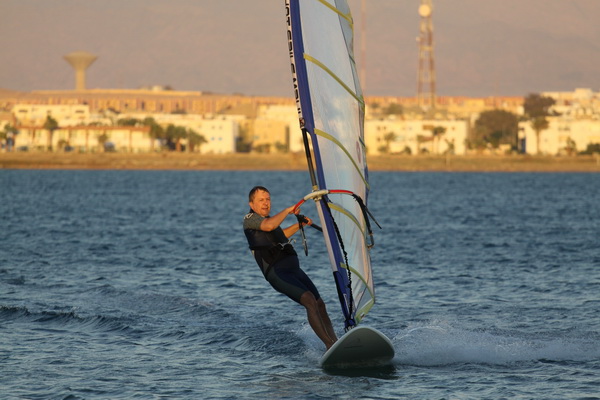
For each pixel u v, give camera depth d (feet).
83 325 115.55
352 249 95.25
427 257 210.79
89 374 91.09
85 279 163.12
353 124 98.12
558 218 388.78
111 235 280.51
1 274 170.19
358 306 95.04
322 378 89.20
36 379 88.89
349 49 99.66
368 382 87.51
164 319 119.75
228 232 297.94
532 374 89.45
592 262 196.34
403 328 113.29
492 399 81.20
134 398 82.48
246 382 88.07
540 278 166.40
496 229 317.01
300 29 93.40
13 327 114.21
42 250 224.12
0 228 306.96
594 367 91.86
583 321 117.60
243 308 128.98
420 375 89.76
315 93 93.56
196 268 183.32
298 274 95.86
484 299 138.82
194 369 93.40
